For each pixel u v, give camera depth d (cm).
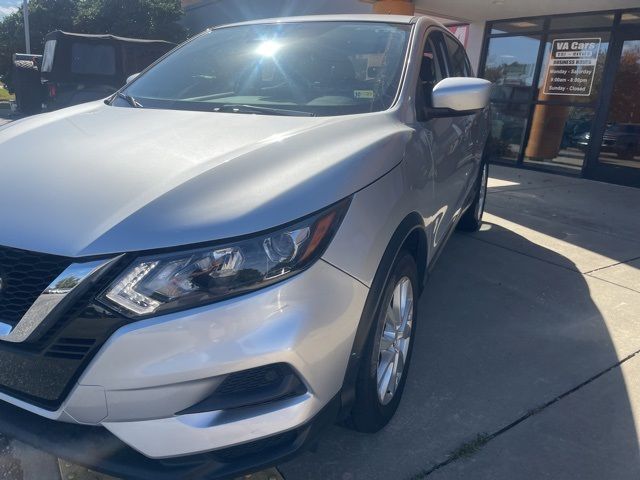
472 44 1134
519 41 1043
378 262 205
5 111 1764
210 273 165
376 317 209
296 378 177
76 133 236
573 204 730
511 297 403
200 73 318
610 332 353
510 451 238
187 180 183
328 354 183
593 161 936
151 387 163
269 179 186
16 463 221
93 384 164
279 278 171
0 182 194
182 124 240
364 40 313
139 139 221
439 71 346
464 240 539
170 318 162
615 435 252
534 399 277
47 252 164
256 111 263
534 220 633
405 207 232
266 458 176
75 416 169
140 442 167
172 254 164
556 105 988
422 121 285
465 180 398
